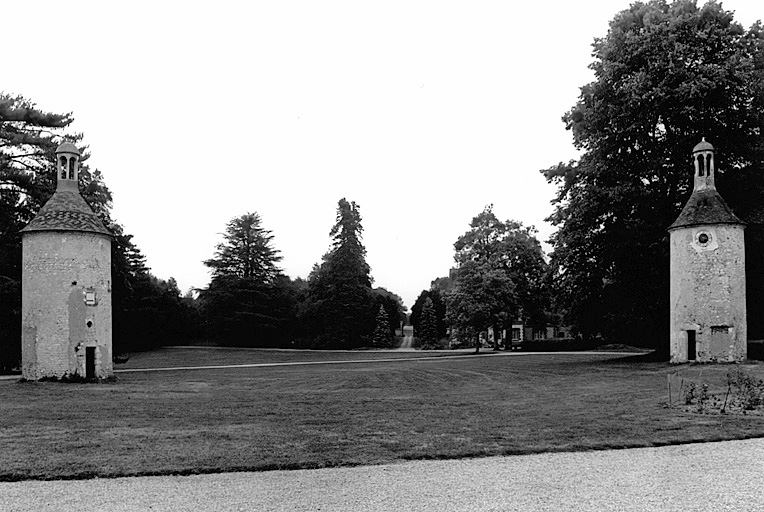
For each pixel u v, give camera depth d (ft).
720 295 108.37
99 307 111.14
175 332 296.71
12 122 143.43
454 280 236.84
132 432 51.96
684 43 124.26
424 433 49.93
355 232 299.99
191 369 150.00
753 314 129.90
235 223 302.86
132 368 161.58
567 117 144.97
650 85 121.60
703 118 123.13
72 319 107.65
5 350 136.56
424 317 307.17
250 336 291.79
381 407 67.36
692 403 65.62
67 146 115.44
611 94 131.34
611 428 51.11
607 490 33.22
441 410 64.23
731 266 108.68
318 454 42.11
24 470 38.34
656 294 136.46
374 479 35.91
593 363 129.18
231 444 45.91
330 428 52.90
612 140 130.41
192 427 54.29
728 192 124.98
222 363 188.44
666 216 129.29
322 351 256.11
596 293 141.49
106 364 111.96
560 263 140.46
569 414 59.57
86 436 50.19
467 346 278.05
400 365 149.79
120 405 71.77
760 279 124.47
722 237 108.99
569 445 44.65
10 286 129.90
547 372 111.75
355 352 244.42
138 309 262.67
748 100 124.36
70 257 108.47
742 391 66.03
